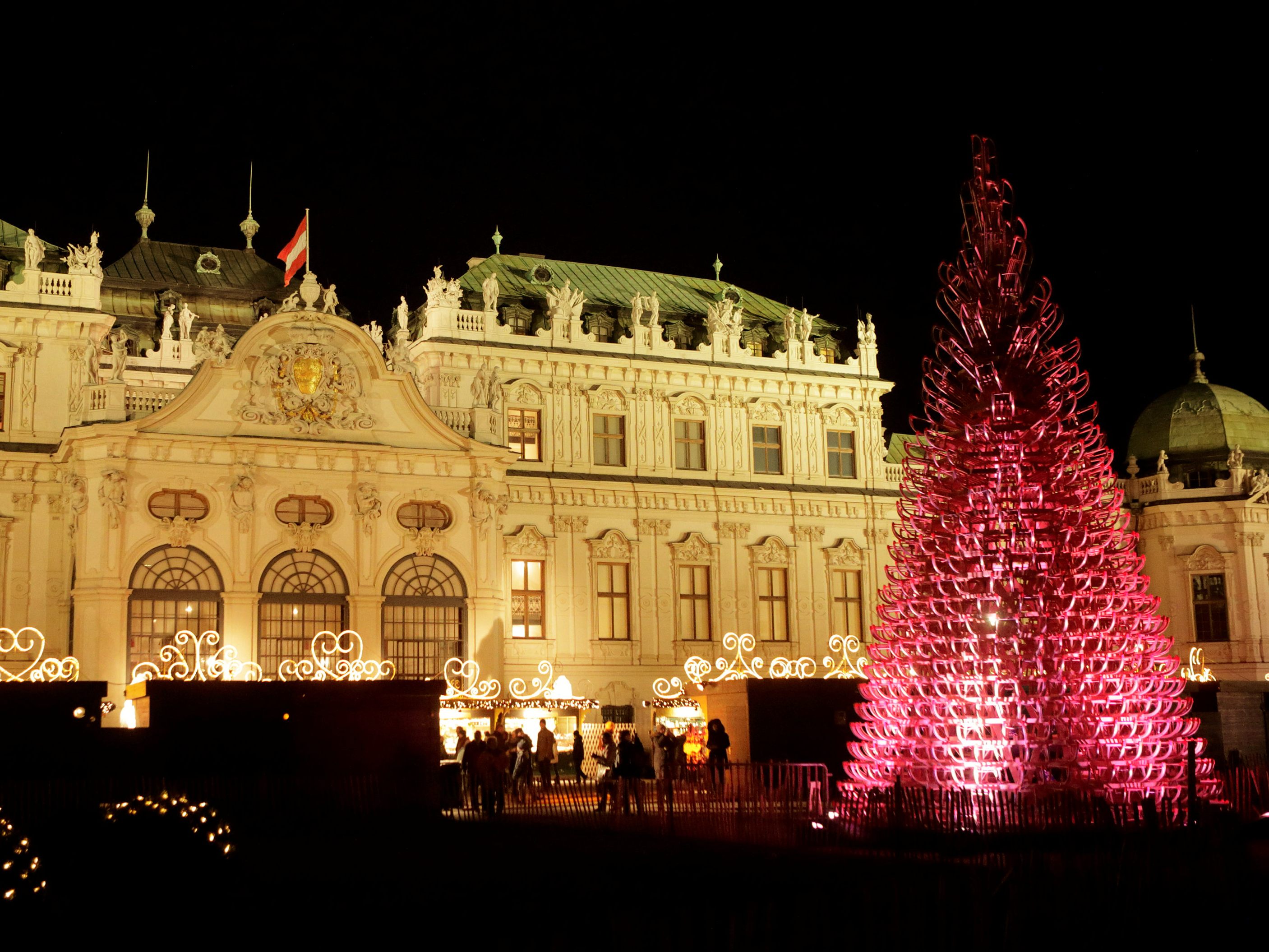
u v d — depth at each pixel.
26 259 55.69
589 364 64.06
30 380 54.94
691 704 60.72
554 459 62.97
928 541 30.05
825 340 69.81
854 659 66.56
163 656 50.38
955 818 27.41
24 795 34.12
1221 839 23.02
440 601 55.03
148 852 19.91
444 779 40.81
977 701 28.58
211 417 52.50
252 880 25.53
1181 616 71.00
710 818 33.19
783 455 67.31
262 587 52.31
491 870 26.56
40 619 53.28
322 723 39.00
